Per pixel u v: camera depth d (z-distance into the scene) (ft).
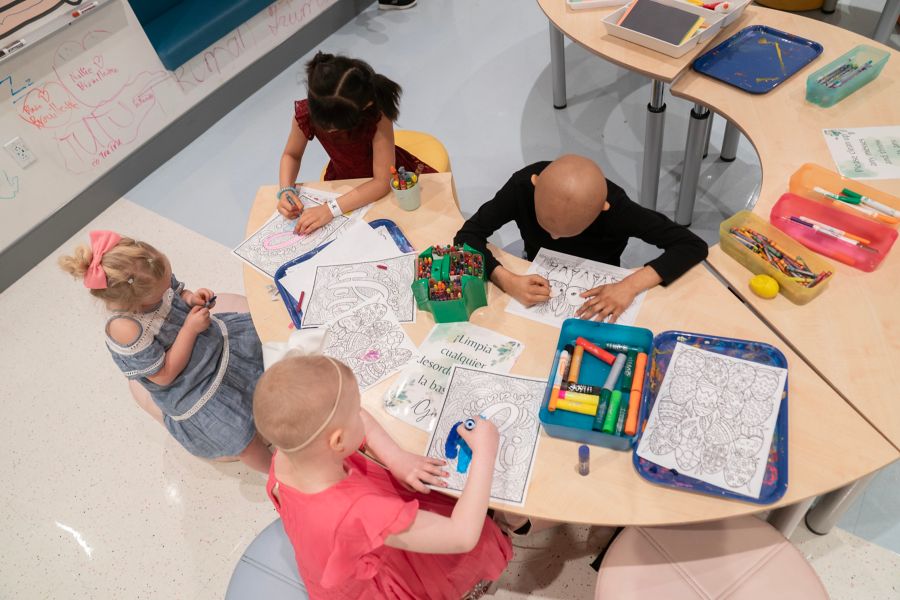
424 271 5.33
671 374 4.60
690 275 5.24
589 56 11.59
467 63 12.10
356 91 5.87
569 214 4.77
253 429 6.21
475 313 5.31
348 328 5.37
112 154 10.89
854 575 5.86
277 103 12.33
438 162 7.93
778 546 4.62
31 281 10.25
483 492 3.96
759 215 5.52
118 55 10.31
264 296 5.82
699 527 4.76
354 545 3.80
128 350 5.19
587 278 5.41
